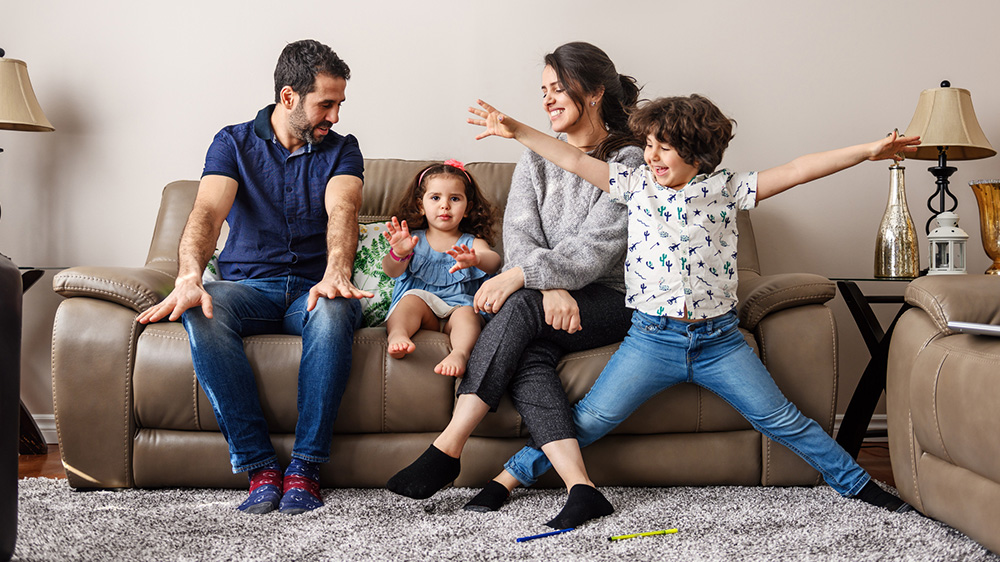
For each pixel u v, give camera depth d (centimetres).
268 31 245
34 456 219
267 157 182
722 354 153
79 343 161
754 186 154
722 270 153
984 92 254
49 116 243
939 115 223
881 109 253
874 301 219
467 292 190
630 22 249
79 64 243
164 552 120
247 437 152
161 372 159
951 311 138
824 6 252
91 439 161
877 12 253
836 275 252
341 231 169
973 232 254
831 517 141
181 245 163
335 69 178
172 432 162
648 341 153
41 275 227
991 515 118
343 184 180
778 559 118
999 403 113
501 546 124
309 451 151
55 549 121
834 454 153
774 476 164
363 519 139
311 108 177
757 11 250
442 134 248
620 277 171
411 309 173
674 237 151
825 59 252
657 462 163
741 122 250
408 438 163
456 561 117
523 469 151
